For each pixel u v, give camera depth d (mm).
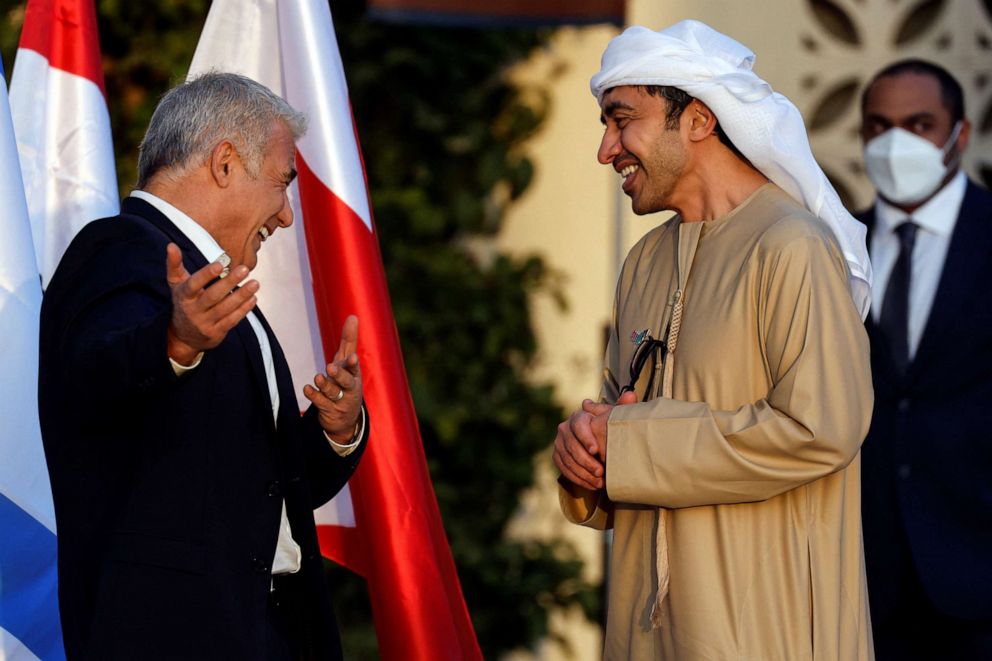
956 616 12836
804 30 17531
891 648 13297
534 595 20125
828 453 9133
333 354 11078
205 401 8648
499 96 20672
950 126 13906
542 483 20547
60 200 11141
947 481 13148
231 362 8773
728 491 9320
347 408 9281
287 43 11180
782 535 9555
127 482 8531
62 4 11320
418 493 10797
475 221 20531
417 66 20234
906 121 13891
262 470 8859
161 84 20516
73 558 8508
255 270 11391
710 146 9953
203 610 8461
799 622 9461
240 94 9055
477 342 20547
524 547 20141
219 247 9023
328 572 19906
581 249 20719
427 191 20656
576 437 9727
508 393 20500
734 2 17406
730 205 9953
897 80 13992
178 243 8797
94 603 8484
